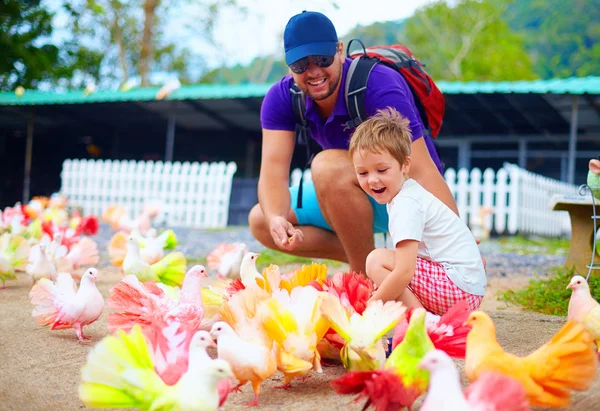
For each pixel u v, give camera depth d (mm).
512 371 2113
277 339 2451
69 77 22828
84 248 5277
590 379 2070
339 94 3740
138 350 2047
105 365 1966
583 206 5121
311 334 2477
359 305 2701
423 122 4102
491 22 31969
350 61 3828
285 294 2604
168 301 3109
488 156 18719
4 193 20062
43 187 20141
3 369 2832
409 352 2195
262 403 2373
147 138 20797
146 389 1970
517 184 13891
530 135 16891
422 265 2994
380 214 4289
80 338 3328
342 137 3990
